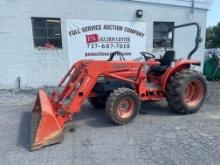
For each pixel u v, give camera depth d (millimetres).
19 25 7406
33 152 3516
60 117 3893
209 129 4316
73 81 4516
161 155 3369
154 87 5070
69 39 8023
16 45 7504
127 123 4602
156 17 9086
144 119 4891
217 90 7422
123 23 8609
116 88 4914
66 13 7836
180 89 4953
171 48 9648
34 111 4871
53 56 7922
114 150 3543
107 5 8250
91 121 4824
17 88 7750
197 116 5078
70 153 3463
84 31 8148
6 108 5746
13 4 7234
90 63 4332
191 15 9625
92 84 4297
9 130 4383
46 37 7863
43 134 3588
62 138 3854
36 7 7477
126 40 8789
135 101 4586
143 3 8742
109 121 4781
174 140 3854
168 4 9141
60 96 4371
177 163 3158
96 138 3979
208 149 3529
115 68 4621
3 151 3574
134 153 3441
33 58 7738
